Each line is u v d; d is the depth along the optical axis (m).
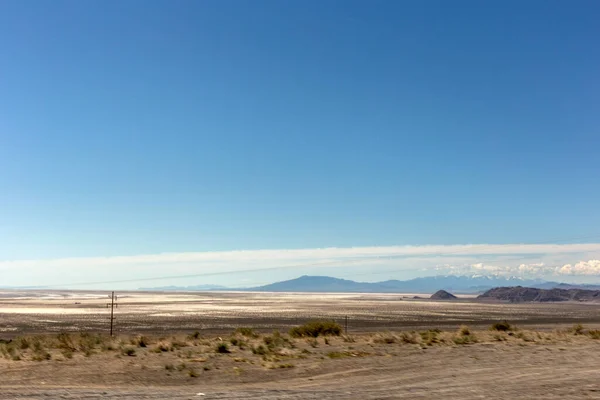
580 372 19.53
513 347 29.45
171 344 31.55
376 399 14.52
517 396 14.76
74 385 19.02
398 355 26.22
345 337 36.56
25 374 21.58
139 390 16.98
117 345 31.55
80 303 165.00
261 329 63.56
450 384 17.17
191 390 16.91
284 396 15.14
